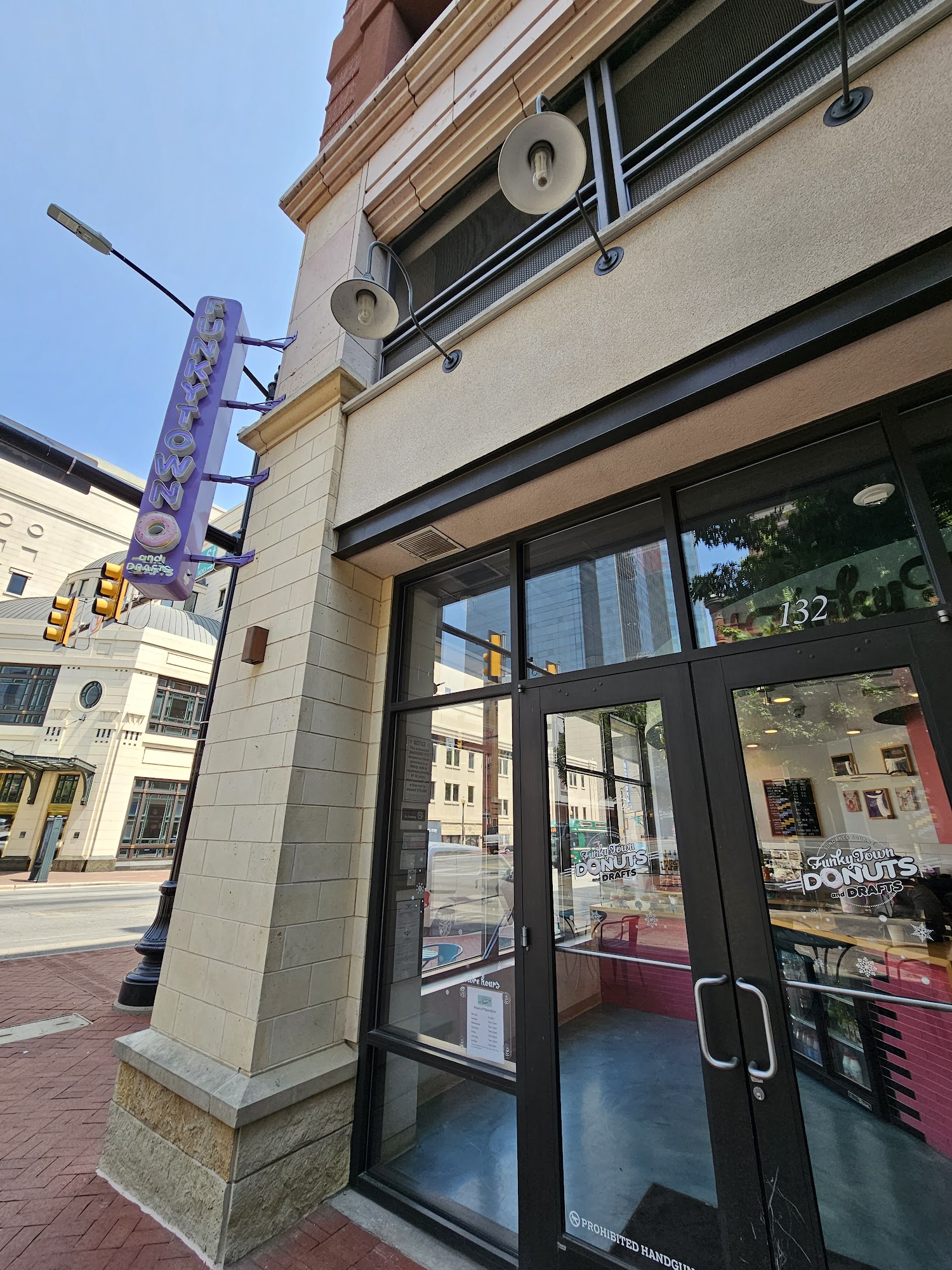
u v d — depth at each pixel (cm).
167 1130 266
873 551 213
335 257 450
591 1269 199
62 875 1791
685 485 266
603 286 257
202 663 2303
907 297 178
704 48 308
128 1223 249
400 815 325
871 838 186
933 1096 165
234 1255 226
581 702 260
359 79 544
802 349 197
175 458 386
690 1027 204
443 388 317
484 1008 262
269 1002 264
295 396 396
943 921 172
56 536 3394
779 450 242
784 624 225
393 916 309
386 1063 292
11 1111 348
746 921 196
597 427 245
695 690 229
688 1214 190
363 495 341
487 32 398
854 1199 166
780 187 214
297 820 294
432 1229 244
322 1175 264
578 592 288
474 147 397
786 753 206
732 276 218
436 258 425
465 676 320
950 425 207
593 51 342
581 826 247
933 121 185
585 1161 212
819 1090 175
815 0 200
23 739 2067
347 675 341
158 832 2098
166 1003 310
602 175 315
